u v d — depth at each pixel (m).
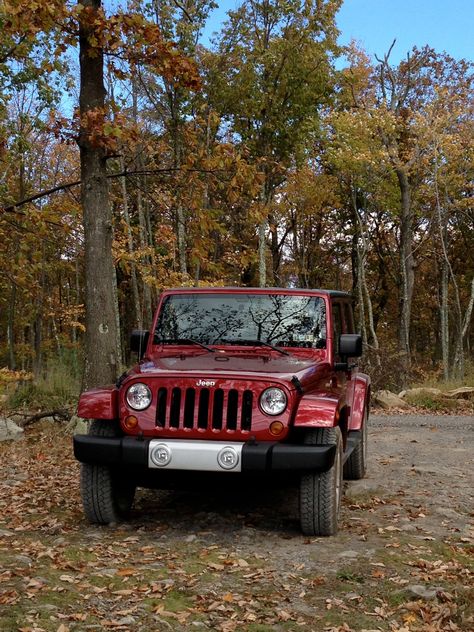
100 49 10.26
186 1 18.36
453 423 14.76
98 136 9.90
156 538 5.92
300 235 39.06
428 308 45.16
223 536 5.98
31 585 4.61
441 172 27.53
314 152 30.75
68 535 5.98
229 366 6.07
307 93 25.16
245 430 5.72
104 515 6.25
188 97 19.72
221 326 7.04
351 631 4.02
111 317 10.80
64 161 26.05
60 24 9.78
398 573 4.98
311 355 6.79
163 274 19.66
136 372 6.10
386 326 46.75
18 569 4.95
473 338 50.00
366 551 5.49
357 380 8.52
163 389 5.90
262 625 4.10
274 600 4.48
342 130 27.30
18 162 19.52
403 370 21.27
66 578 4.79
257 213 11.84
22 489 8.01
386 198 30.38
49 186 25.30
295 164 27.97
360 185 28.83
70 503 7.21
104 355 10.69
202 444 5.64
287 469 5.59
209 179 11.63
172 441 5.71
